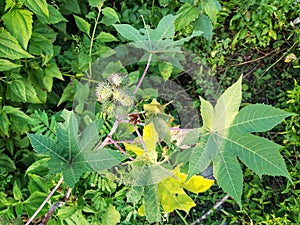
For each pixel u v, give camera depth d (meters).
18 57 0.68
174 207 0.56
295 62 1.10
